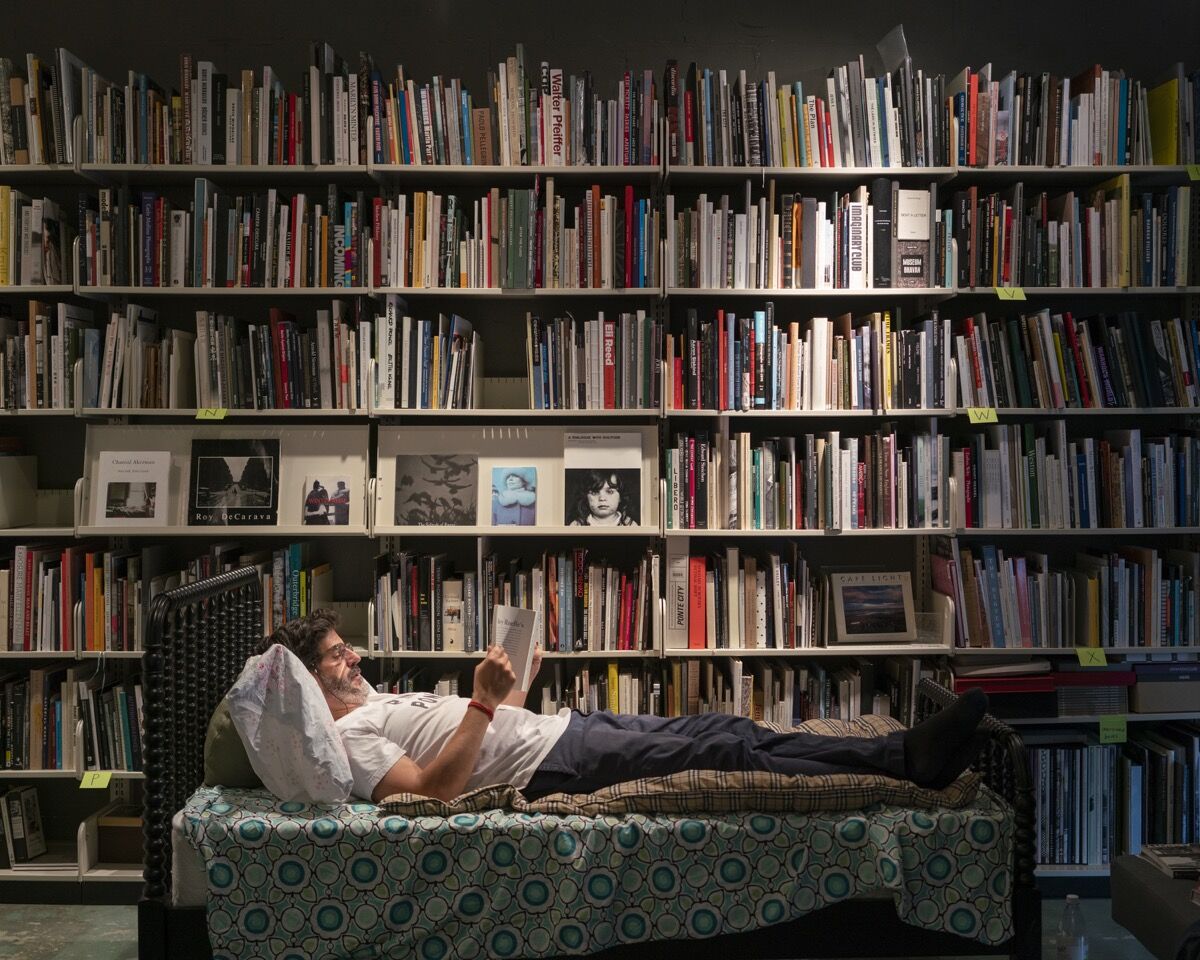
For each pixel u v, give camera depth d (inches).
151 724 88.3
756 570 129.6
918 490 129.4
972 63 139.7
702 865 85.7
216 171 127.6
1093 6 139.8
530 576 130.1
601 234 127.8
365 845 83.8
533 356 128.6
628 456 130.4
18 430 139.9
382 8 138.0
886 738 93.6
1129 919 95.3
